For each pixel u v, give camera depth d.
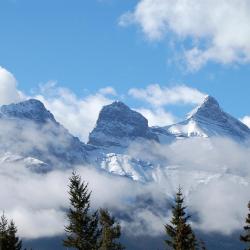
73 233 104.00
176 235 105.06
